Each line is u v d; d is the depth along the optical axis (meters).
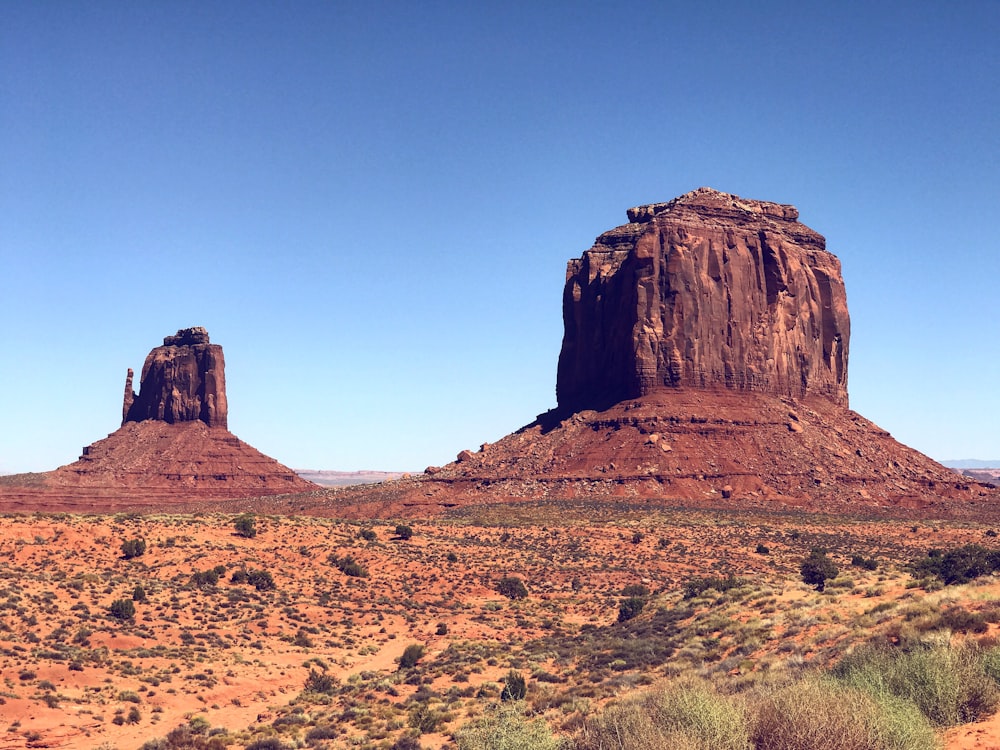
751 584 69.75
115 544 76.44
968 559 54.66
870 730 15.02
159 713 42.88
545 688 39.72
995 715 17.39
